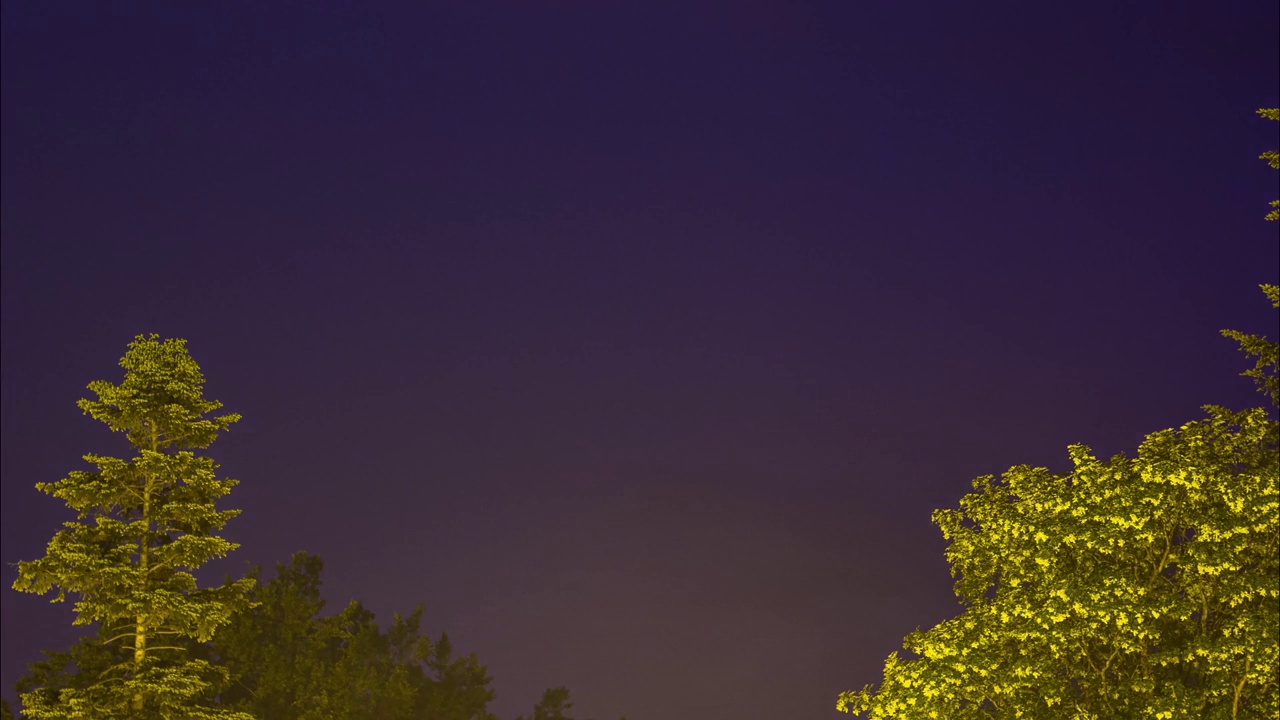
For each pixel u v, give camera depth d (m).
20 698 30.52
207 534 32.16
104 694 30.36
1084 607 28.16
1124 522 28.55
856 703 32.03
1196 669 29.11
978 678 29.62
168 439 32.78
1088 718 28.59
